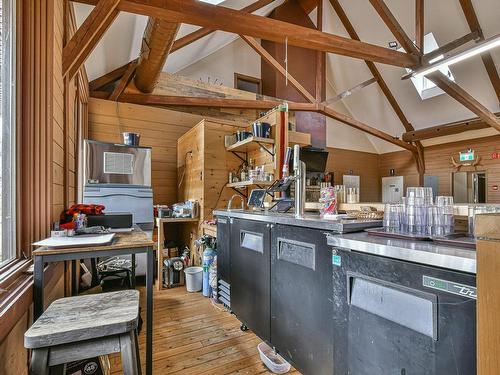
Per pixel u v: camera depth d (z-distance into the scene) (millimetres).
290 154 2322
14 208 1482
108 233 1790
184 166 4434
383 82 7809
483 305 691
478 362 699
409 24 6109
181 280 3525
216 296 2803
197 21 2879
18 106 1510
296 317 1640
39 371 913
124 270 3254
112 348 1001
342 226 1393
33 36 1599
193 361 1890
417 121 8039
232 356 1951
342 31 7363
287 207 2266
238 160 3861
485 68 5930
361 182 9453
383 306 1085
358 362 1181
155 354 1966
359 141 9523
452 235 1229
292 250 1694
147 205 3506
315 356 1495
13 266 1371
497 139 6949
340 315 1283
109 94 4477
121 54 4059
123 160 3479
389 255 1068
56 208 2021
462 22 5566
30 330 937
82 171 3316
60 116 2143
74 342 961
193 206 3709
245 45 6973
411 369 977
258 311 2021
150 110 4688
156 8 2580
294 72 7234
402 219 1421
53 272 1762
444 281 898
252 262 2100
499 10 5121
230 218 2477
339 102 9133
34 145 1596
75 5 2680
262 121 3510
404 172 9102
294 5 7297
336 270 1312
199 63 6238
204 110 5336
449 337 878
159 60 3621
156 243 3639
